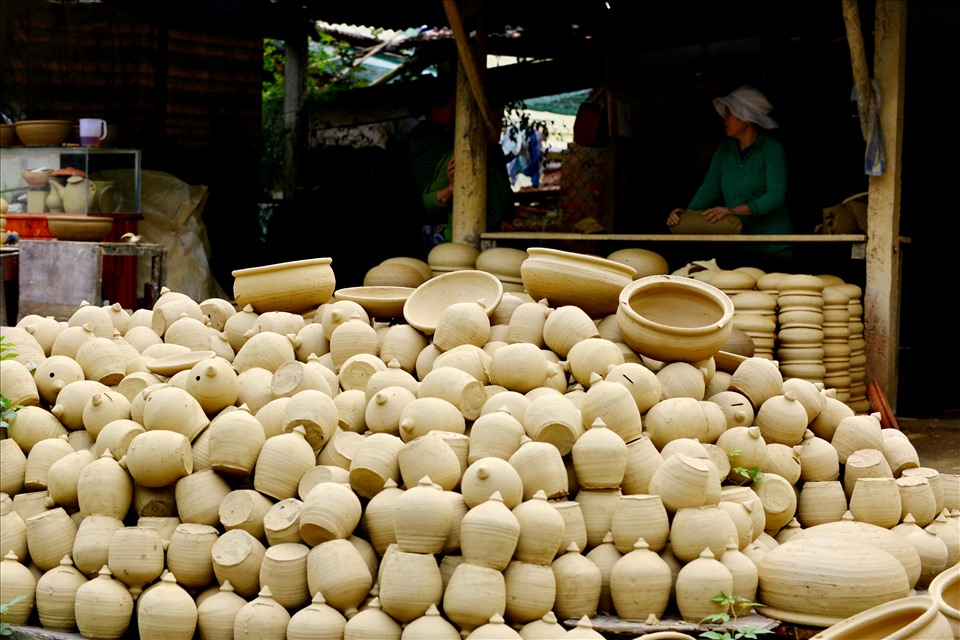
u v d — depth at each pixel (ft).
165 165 34.76
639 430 12.86
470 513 11.14
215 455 12.51
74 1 33.65
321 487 11.83
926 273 30.99
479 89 26.07
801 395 14.44
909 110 30.48
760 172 24.76
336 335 15.33
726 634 10.91
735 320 22.13
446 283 16.85
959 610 10.95
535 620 11.14
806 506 13.64
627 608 11.42
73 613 11.95
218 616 11.55
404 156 38.78
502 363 13.85
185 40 34.96
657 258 23.17
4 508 12.64
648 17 30.71
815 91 31.60
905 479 13.66
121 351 15.19
